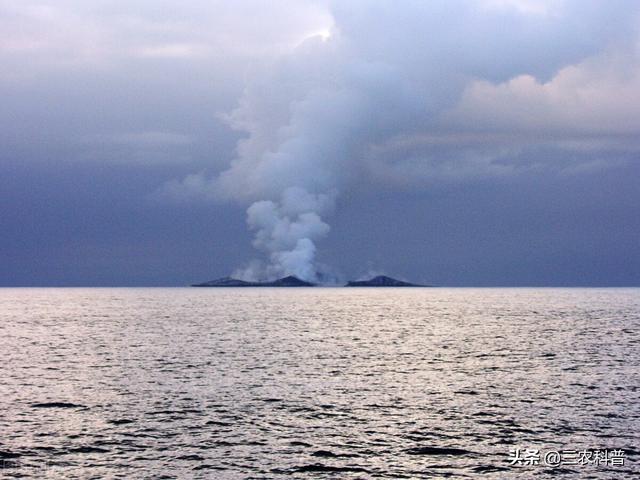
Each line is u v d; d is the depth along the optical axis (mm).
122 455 36719
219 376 62812
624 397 52031
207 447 38250
